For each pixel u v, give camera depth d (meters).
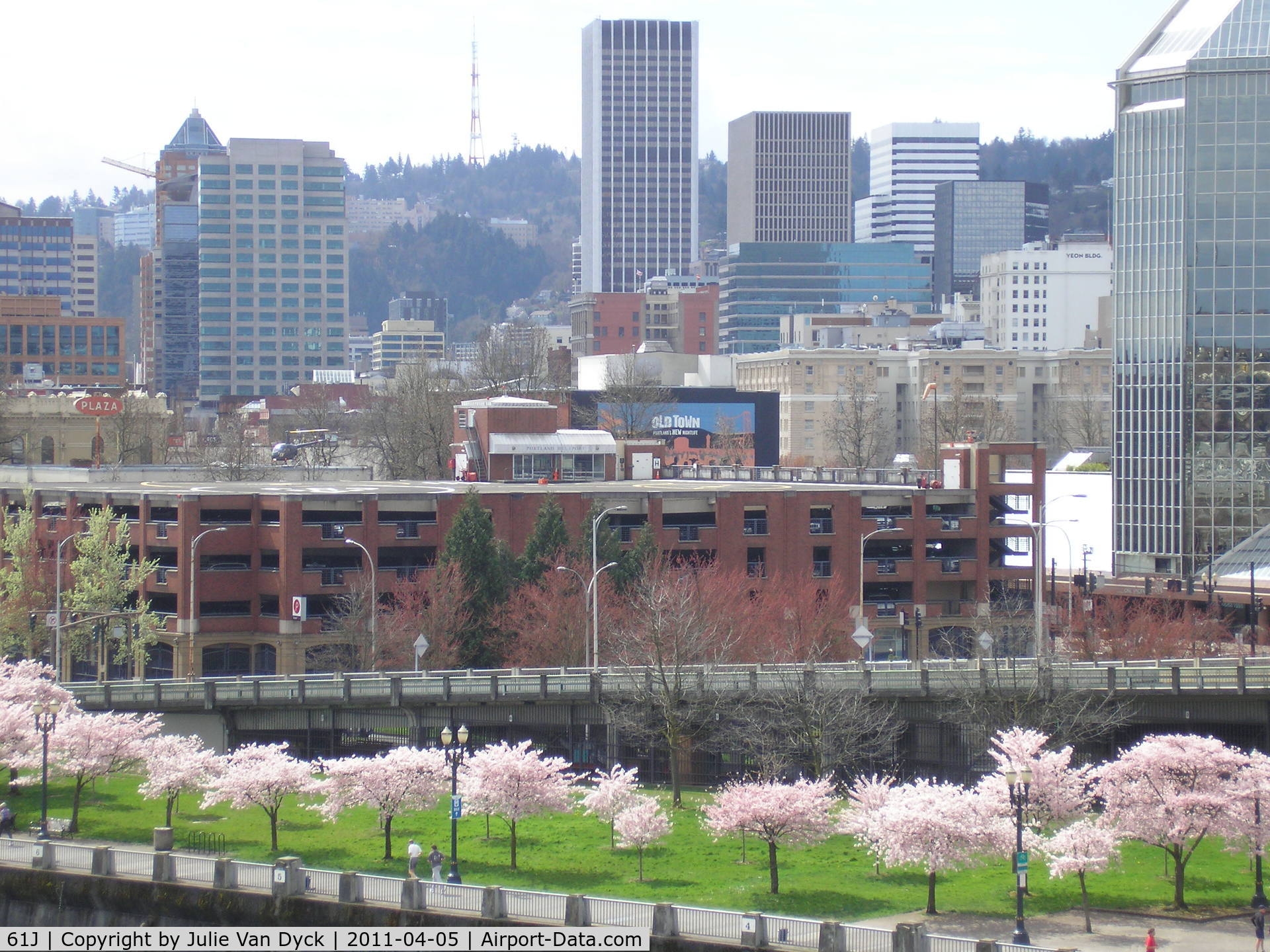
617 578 175.75
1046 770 108.69
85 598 184.50
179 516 190.88
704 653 157.88
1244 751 132.25
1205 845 119.62
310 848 114.69
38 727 117.44
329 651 178.25
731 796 107.94
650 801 114.56
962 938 86.75
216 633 191.00
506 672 144.75
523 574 176.75
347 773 112.19
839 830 111.69
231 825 121.31
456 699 138.00
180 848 114.25
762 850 114.56
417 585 179.38
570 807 115.44
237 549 193.00
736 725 134.88
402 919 95.81
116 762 124.00
